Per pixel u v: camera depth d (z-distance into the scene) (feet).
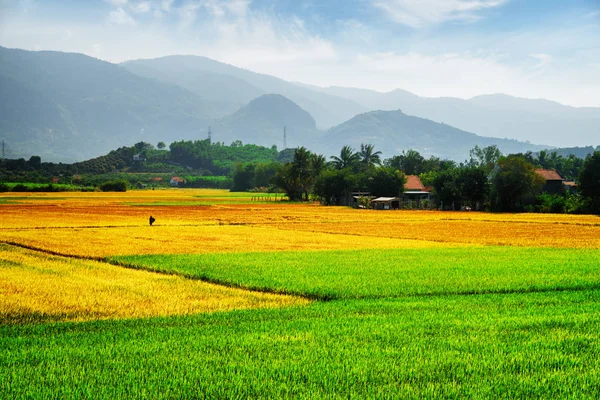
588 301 79.10
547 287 90.84
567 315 67.10
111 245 157.99
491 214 359.66
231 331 59.21
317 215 334.65
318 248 159.84
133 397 39.32
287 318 66.95
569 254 142.82
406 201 463.01
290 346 52.65
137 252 140.56
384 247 163.43
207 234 202.39
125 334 57.77
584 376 43.78
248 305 75.72
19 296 78.54
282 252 144.25
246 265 115.65
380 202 447.83
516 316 66.74
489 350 51.42
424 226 254.88
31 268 110.32
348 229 236.22
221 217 305.73
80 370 45.37
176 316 67.51
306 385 41.91
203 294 83.25
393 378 43.47
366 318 66.03
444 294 86.12
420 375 44.09
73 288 86.53
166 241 173.58
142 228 225.97
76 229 215.31
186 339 55.21
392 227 248.52
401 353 50.06
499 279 97.55
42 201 462.60
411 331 58.80
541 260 128.47
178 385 41.83
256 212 358.84
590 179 356.38
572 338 55.36
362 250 151.12
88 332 58.90
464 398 39.22
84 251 140.67
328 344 53.47
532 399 39.29
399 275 102.12
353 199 482.28
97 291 84.23
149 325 62.69
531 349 51.55
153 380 42.88
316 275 101.71
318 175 533.14
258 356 49.37
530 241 185.26
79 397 39.24
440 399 39.09
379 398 39.14
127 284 91.56
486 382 42.45
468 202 435.12
